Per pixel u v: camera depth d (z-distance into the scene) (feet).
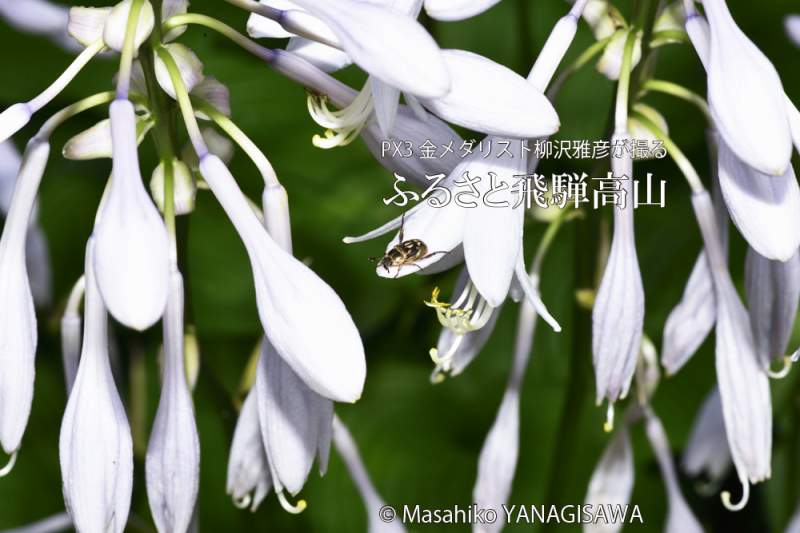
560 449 2.00
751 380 1.78
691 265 2.30
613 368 1.74
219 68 2.30
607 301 1.73
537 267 1.92
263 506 1.94
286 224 1.69
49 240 2.28
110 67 2.28
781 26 2.31
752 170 1.65
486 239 1.66
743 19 2.32
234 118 2.28
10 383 1.67
